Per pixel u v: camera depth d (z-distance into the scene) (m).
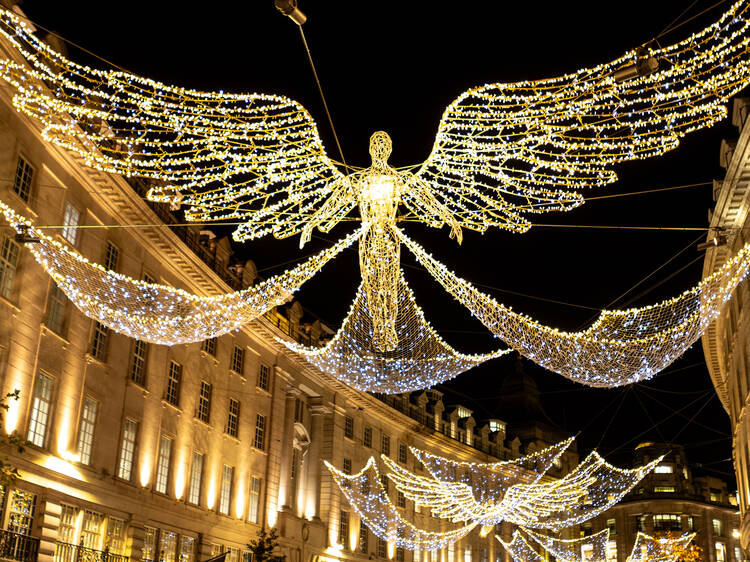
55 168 25.27
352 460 47.69
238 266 38.44
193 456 33.59
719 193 27.77
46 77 13.67
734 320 35.00
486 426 66.44
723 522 74.19
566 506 47.22
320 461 44.81
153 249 30.98
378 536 47.97
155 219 29.94
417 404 57.50
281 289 15.08
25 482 23.31
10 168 22.81
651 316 14.17
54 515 24.39
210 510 34.03
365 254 11.88
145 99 12.35
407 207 12.39
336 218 12.27
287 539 39.56
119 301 23.78
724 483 78.12
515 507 44.44
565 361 14.30
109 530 27.66
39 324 24.11
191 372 33.97
